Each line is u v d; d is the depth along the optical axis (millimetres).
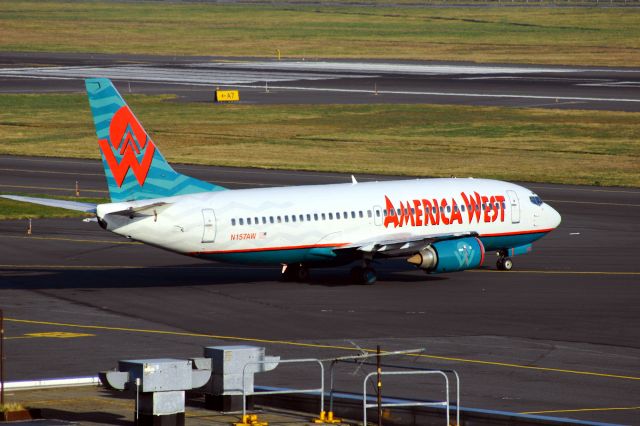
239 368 132250
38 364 160875
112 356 167000
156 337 181625
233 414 131500
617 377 155500
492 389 147625
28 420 126250
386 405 126375
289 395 136375
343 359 129375
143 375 121062
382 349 173375
